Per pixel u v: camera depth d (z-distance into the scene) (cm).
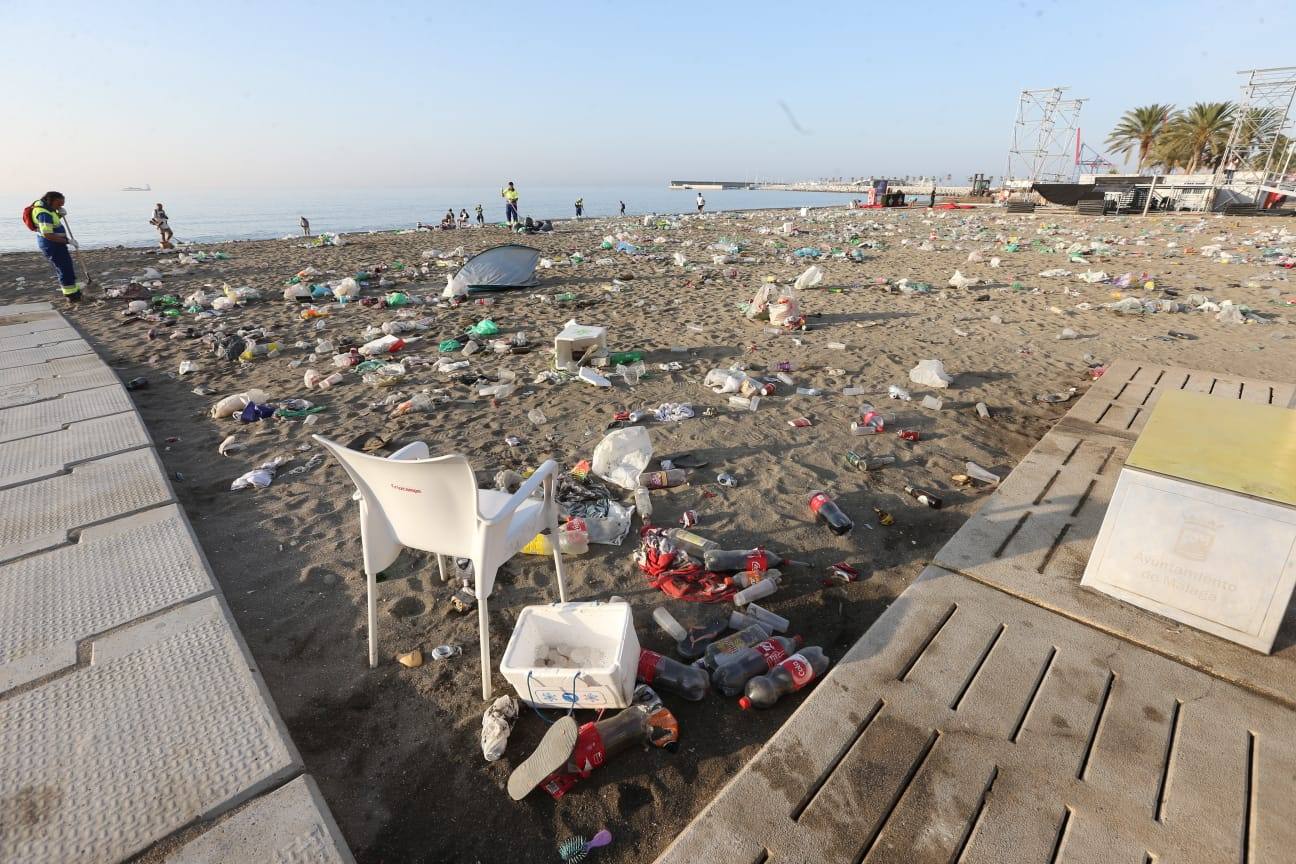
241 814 221
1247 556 278
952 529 410
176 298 1173
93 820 219
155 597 334
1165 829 209
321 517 429
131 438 537
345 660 303
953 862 202
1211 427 333
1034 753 237
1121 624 300
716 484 467
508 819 229
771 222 2884
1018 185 4331
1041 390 662
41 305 1159
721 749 255
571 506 421
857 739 245
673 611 336
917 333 895
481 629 270
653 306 1095
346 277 1391
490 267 1260
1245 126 4159
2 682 277
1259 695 260
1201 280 1237
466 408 631
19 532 396
